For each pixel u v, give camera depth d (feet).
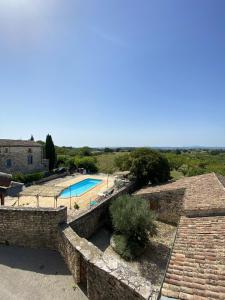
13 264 39.78
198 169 127.75
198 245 28.35
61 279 36.32
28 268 38.73
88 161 150.92
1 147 108.88
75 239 38.22
